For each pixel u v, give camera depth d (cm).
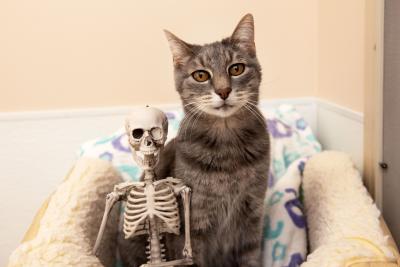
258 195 121
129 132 98
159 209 100
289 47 183
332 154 146
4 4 162
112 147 162
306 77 188
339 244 107
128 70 175
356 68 147
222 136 115
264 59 183
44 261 104
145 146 98
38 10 165
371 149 135
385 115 127
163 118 100
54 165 179
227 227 124
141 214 100
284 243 134
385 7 122
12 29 165
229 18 176
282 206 141
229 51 113
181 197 108
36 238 112
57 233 113
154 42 174
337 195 129
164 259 111
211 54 111
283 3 178
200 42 177
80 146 173
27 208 181
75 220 120
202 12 174
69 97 175
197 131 116
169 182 105
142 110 98
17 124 173
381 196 133
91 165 140
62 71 172
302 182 150
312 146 168
